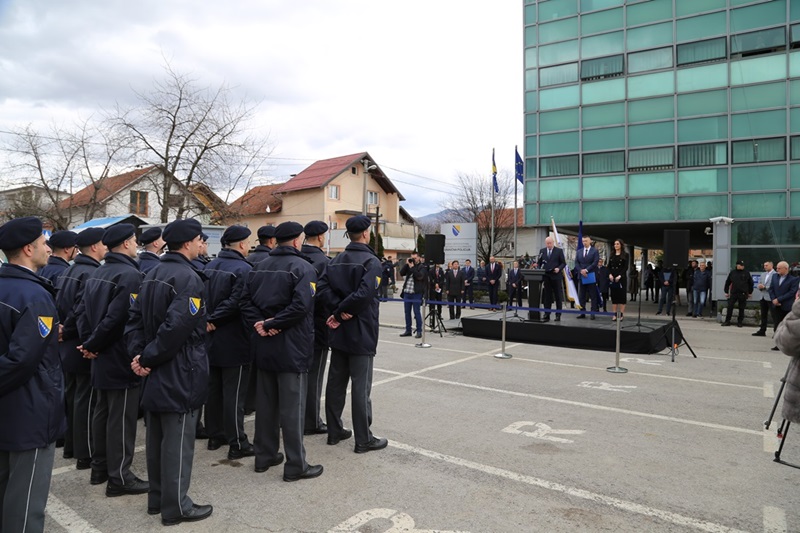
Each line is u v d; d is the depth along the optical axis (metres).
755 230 17.92
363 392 4.88
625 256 12.02
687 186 18.92
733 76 18.22
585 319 12.27
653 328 10.44
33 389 2.86
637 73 19.69
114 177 28.44
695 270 18.03
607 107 20.20
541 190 21.48
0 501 2.89
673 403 6.56
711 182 18.58
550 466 4.53
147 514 3.74
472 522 3.54
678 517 3.63
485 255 41.28
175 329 3.43
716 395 6.96
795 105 17.36
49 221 24.20
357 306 4.74
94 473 4.28
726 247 17.16
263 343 4.28
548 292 12.22
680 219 19.05
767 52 17.73
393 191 47.28
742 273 14.85
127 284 4.08
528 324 11.40
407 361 9.25
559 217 21.14
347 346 4.85
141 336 3.65
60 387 3.02
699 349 10.84
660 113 19.34
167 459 3.54
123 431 4.08
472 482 4.20
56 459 4.90
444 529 3.45
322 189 41.16
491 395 6.92
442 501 3.86
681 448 4.98
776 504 3.84
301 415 4.31
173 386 3.52
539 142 21.55
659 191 19.36
